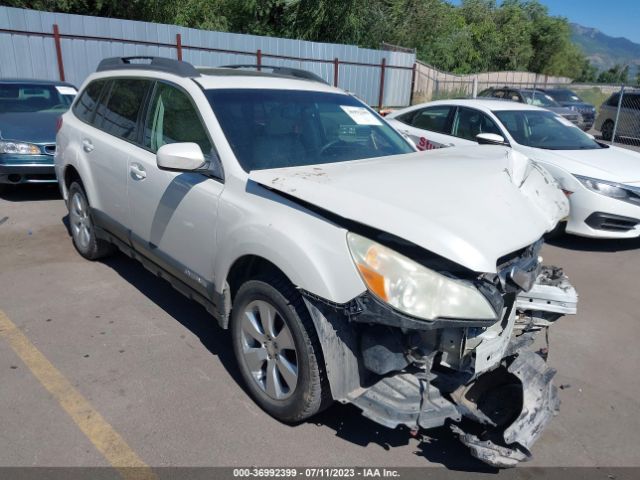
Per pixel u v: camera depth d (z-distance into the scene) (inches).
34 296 171.3
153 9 751.7
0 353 138.5
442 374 101.7
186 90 139.9
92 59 561.6
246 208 114.2
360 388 102.7
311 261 98.6
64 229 237.8
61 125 201.3
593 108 747.4
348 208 96.0
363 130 153.7
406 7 1141.1
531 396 99.7
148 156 148.5
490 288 93.8
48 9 705.6
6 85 317.4
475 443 95.9
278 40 702.5
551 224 112.3
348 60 786.2
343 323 99.4
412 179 110.0
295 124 140.8
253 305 115.7
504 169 121.3
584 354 153.3
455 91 928.3
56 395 122.2
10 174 263.0
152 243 149.8
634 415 125.9
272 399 115.0
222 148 125.0
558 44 1710.1
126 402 120.7
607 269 224.4
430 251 90.4
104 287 179.8
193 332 152.9
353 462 106.2
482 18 1498.5
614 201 235.1
